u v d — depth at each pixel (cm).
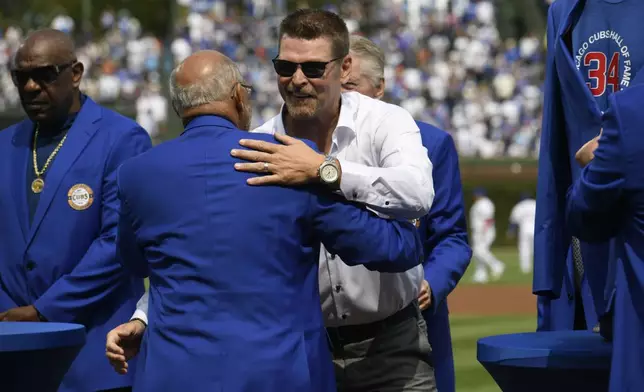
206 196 357
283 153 361
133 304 515
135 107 3322
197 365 348
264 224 355
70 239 508
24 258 510
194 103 373
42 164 519
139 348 404
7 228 515
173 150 367
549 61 430
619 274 358
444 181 496
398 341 437
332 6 4462
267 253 354
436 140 496
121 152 516
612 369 350
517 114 3675
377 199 369
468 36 4212
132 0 4359
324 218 362
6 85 3164
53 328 400
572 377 363
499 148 3562
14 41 3716
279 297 354
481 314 1598
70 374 503
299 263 361
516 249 3023
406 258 376
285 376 349
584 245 396
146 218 365
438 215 497
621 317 353
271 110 3653
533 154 3531
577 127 411
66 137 516
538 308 475
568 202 370
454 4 4391
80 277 496
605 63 411
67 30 4059
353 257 368
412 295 435
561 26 414
